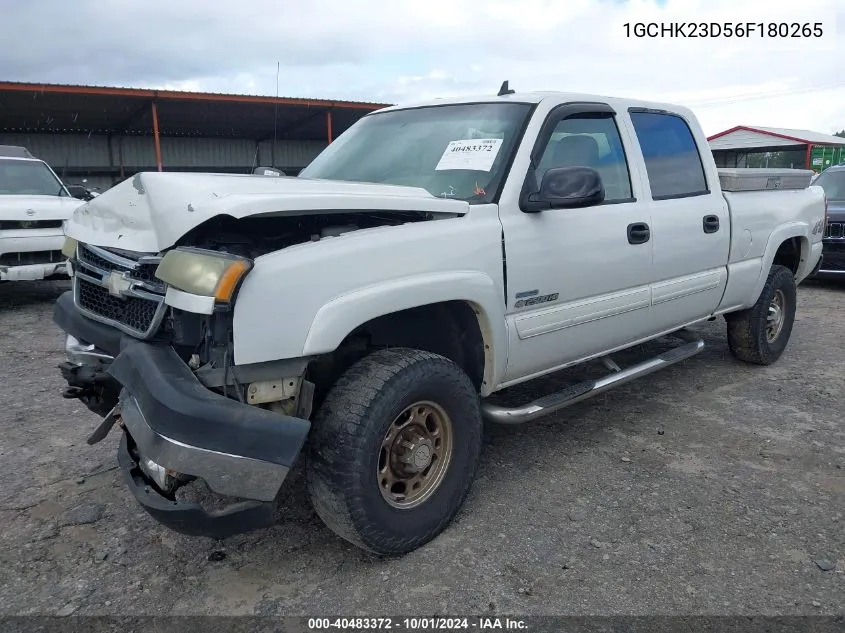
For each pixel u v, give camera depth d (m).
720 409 4.60
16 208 7.64
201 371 2.41
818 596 2.61
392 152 3.75
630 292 3.93
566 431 4.22
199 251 2.41
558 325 3.51
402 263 2.77
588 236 3.59
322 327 2.51
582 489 3.47
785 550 2.92
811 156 35.53
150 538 3.02
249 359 2.38
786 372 5.41
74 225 3.14
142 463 2.55
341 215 2.96
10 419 4.39
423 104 4.05
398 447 2.83
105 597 2.62
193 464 2.23
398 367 2.71
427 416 2.93
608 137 3.94
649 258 3.98
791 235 5.32
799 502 3.33
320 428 2.62
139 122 21.31
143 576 2.76
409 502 2.87
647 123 4.25
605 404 4.68
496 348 3.18
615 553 2.90
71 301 3.18
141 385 2.36
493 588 2.67
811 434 4.17
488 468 3.71
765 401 4.75
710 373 5.38
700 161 4.60
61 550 2.92
